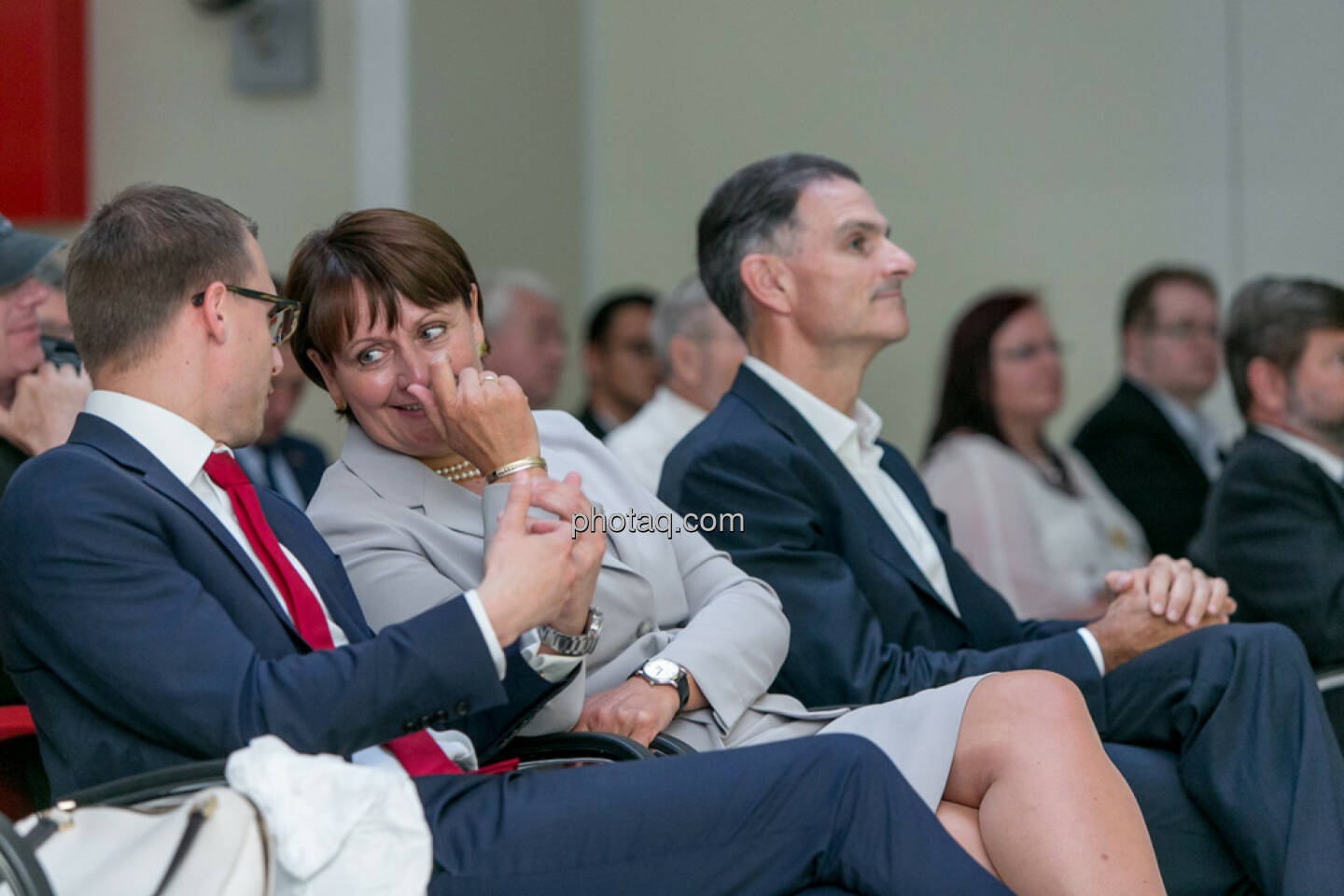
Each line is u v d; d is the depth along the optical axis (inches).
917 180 529.0
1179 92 514.6
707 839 141.5
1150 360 454.0
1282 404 264.8
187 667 134.9
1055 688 164.6
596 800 141.7
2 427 208.2
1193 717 186.1
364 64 407.8
